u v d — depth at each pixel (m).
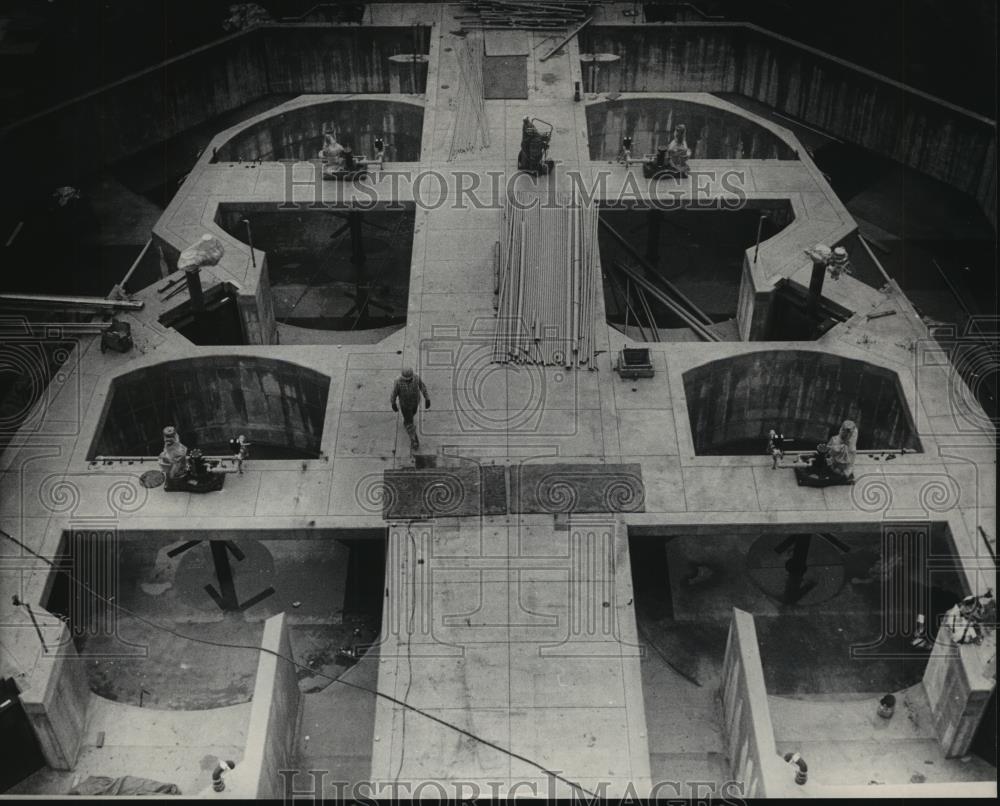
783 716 30.64
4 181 49.19
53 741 29.16
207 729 30.72
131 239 49.34
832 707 30.84
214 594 36.34
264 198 44.22
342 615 35.84
